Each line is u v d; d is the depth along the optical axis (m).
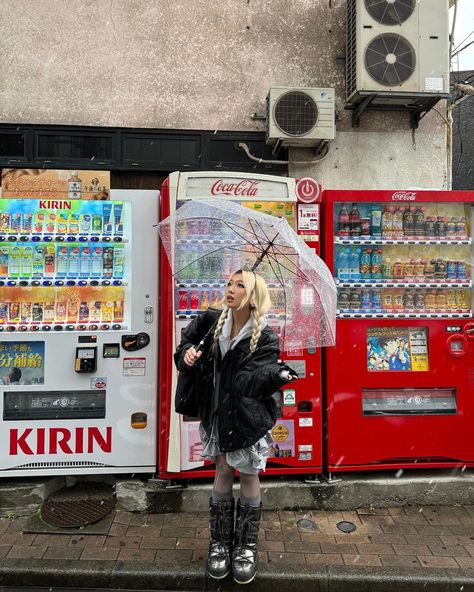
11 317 3.41
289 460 3.47
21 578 2.69
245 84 5.02
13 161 4.79
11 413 3.39
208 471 3.38
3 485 3.37
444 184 5.20
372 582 2.66
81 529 3.12
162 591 2.68
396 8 4.72
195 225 3.39
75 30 4.84
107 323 3.43
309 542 3.02
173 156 4.98
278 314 3.37
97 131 4.89
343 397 3.51
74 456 3.42
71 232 3.43
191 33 4.96
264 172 5.07
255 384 2.32
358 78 4.69
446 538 3.09
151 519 3.27
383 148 5.15
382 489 3.49
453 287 3.64
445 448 3.58
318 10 5.09
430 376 3.58
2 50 4.79
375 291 3.66
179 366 2.54
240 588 2.67
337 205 3.65
